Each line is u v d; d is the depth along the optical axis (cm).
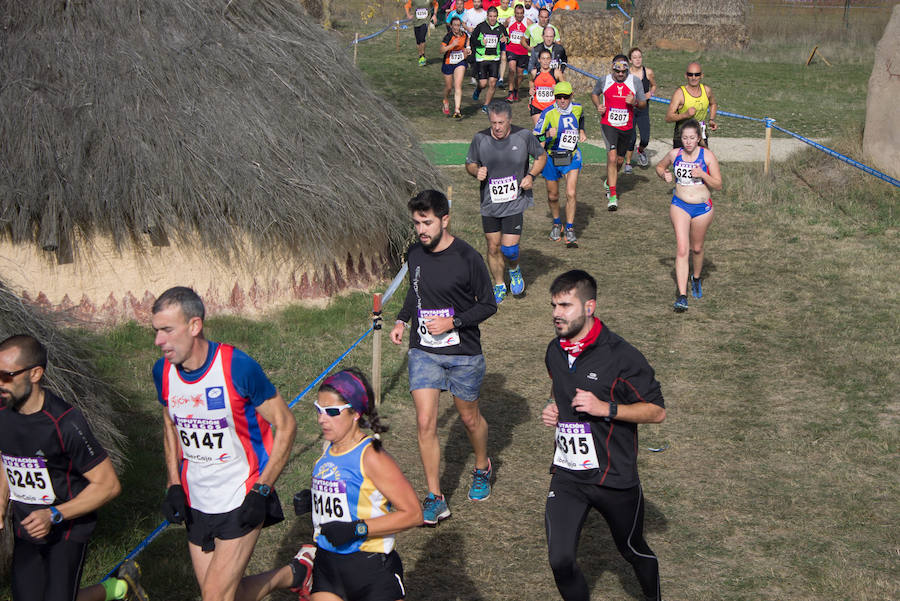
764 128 1878
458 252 589
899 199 1316
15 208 838
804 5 3675
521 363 877
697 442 718
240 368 417
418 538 587
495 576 546
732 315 984
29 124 852
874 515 610
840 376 830
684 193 982
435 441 601
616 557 569
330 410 397
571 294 448
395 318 963
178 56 948
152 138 881
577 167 1195
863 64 2792
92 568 538
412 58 2669
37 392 407
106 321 880
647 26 3009
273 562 559
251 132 928
